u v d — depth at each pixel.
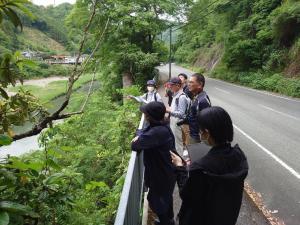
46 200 2.82
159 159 3.72
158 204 3.77
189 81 5.37
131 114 8.88
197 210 2.42
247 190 6.29
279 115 14.55
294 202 5.83
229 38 35.47
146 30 25.69
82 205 4.75
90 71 19.34
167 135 3.72
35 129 2.48
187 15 34.19
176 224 4.58
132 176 3.19
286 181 6.80
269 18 30.58
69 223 3.42
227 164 2.32
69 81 2.51
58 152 3.06
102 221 4.81
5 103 2.47
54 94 22.83
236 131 11.48
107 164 7.62
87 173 7.30
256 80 28.50
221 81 36.81
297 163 7.94
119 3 23.03
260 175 7.15
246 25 34.72
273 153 8.78
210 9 37.88
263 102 18.95
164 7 27.11
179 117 5.54
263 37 31.09
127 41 24.66
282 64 28.22
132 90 11.66
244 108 16.72
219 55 47.38
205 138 2.41
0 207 1.97
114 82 24.61
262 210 5.41
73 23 22.80
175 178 3.79
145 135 3.64
